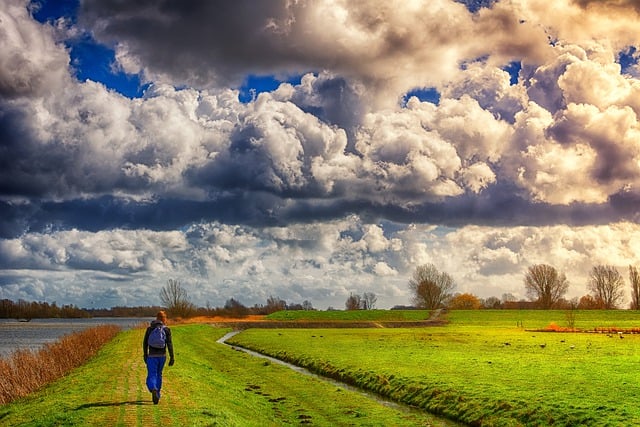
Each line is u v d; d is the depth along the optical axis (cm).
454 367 4809
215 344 8494
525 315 17388
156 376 2462
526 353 6128
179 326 12569
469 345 7381
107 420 2131
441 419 3262
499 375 4269
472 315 17400
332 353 6353
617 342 7869
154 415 2236
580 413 2908
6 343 10419
